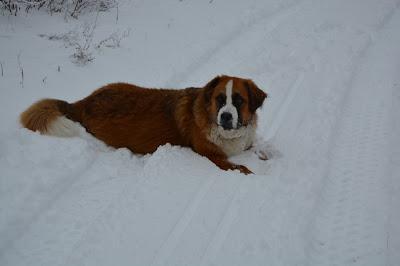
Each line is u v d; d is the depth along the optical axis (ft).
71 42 13.98
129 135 10.58
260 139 10.84
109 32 14.85
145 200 9.20
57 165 9.80
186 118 10.41
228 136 10.12
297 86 12.71
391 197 9.27
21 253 8.27
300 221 8.82
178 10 17.03
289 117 11.50
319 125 11.16
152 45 14.43
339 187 9.54
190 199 9.26
